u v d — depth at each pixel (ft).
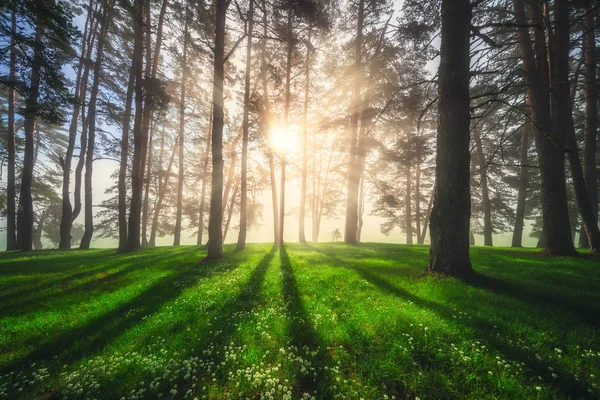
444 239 23.27
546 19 35.94
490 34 44.65
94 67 65.26
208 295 19.45
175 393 8.75
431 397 8.41
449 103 23.72
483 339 11.59
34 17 32.94
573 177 37.09
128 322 15.12
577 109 65.10
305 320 14.40
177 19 59.77
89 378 9.65
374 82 61.16
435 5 40.81
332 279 22.93
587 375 9.12
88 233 67.77
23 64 34.22
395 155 67.05
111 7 59.57
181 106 76.02
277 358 10.74
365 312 15.01
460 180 23.00
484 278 21.49
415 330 12.44
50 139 112.06
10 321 15.52
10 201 66.80
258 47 61.98
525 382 8.95
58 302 19.11
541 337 11.79
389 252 42.19
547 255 34.47
